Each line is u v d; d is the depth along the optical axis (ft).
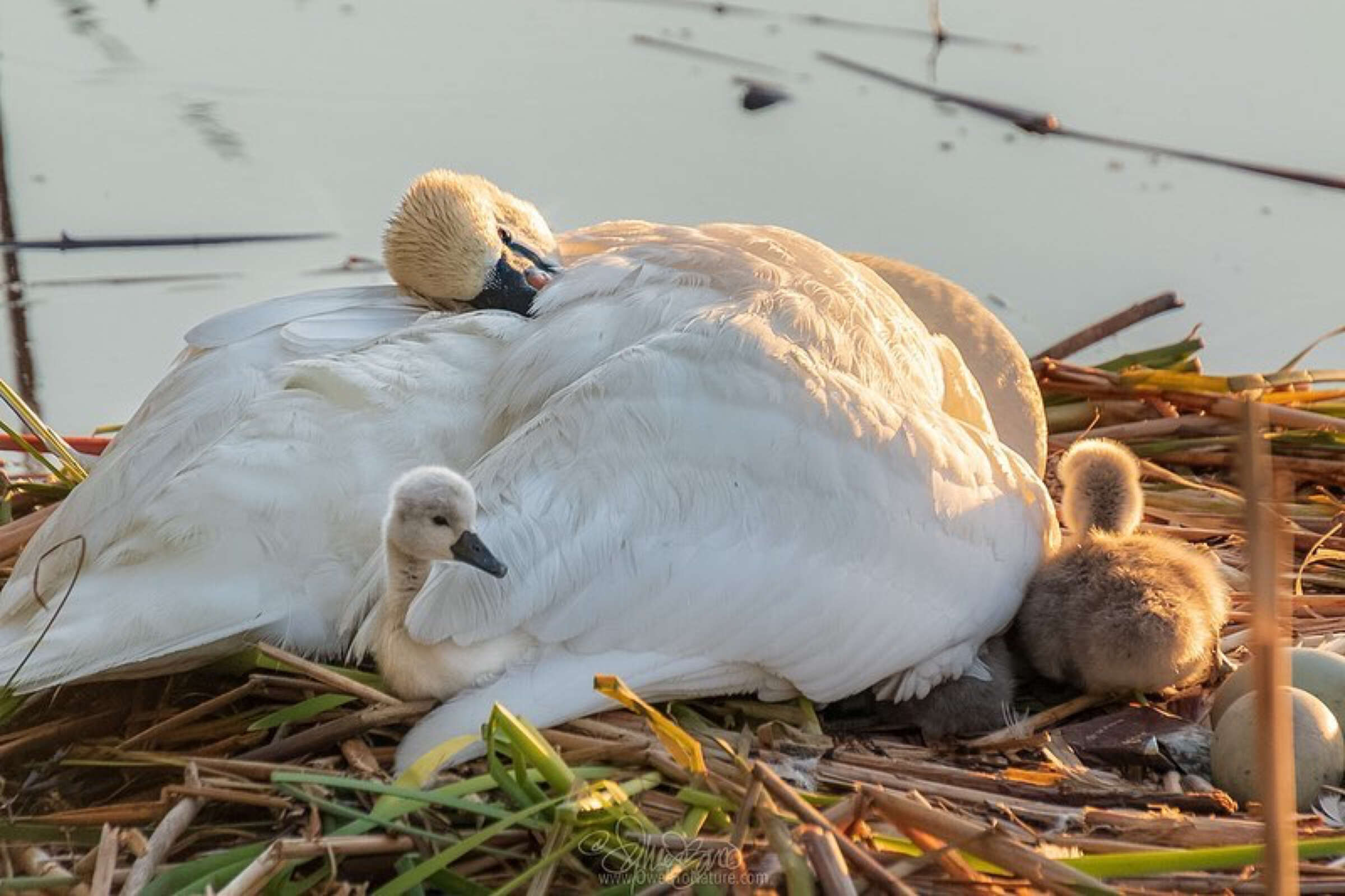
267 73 61.62
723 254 35.53
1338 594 40.55
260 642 32.45
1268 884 24.95
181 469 32.76
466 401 33.30
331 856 28.14
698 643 32.42
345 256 54.90
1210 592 36.24
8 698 32.40
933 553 33.96
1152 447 45.83
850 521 33.01
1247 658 38.01
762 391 32.94
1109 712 35.86
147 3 65.21
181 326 52.95
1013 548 35.53
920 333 36.83
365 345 34.68
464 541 30.66
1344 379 46.62
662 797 30.55
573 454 32.12
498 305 38.70
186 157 57.88
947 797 31.96
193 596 31.89
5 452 50.29
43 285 54.03
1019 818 31.53
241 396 34.17
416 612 31.17
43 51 62.34
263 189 56.80
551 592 31.50
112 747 32.63
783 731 33.42
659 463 32.22
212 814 30.40
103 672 32.45
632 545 31.89
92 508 33.78
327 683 32.19
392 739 31.96
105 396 50.75
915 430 34.09
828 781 32.01
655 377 32.65
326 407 32.99
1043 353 51.57
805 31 64.08
